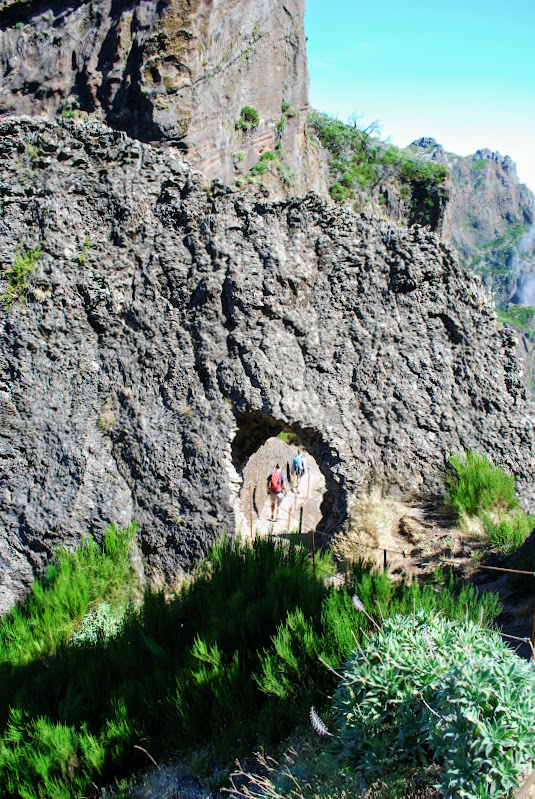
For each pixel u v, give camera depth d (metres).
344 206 8.52
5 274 8.09
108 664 5.69
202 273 8.08
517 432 8.64
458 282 8.76
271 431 8.81
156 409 7.98
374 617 4.94
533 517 7.80
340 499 8.02
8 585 7.64
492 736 3.19
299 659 4.80
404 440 8.25
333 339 8.23
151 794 4.44
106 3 31.44
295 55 35.56
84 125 8.31
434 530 7.58
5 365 8.03
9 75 32.34
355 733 3.87
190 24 29.05
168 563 7.66
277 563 6.52
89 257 8.14
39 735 4.85
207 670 5.10
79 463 7.81
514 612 5.43
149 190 8.33
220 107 30.30
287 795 3.79
